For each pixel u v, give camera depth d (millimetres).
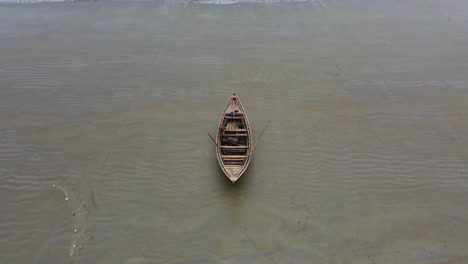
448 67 22516
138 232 14109
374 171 16328
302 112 19375
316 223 14414
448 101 20000
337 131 18219
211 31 26328
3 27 27031
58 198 15234
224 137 16859
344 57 23562
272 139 17766
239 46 24641
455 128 18375
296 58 23484
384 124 18609
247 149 16125
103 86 21094
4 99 20156
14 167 16484
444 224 14328
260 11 29188
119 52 23953
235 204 15039
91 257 13320
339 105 19812
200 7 29750
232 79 21703
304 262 13219
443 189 15562
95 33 26094
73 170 16391
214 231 14172
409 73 22062
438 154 17047
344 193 15469
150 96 20406
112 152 17188
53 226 14250
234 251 13562
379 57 23484
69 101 20062
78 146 17484
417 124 18609
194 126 18516
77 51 24078
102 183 15836
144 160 16812
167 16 28406
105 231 14117
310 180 15969
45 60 23203
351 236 14000
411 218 14547
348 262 13203
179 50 24188
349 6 29984
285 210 14859
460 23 27297
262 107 19688
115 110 19484
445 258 13250
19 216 14570
